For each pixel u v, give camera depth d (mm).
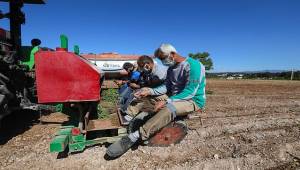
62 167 3240
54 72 3340
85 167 3252
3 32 4703
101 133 4027
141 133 3582
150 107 4359
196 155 3674
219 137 4469
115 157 3500
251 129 5031
